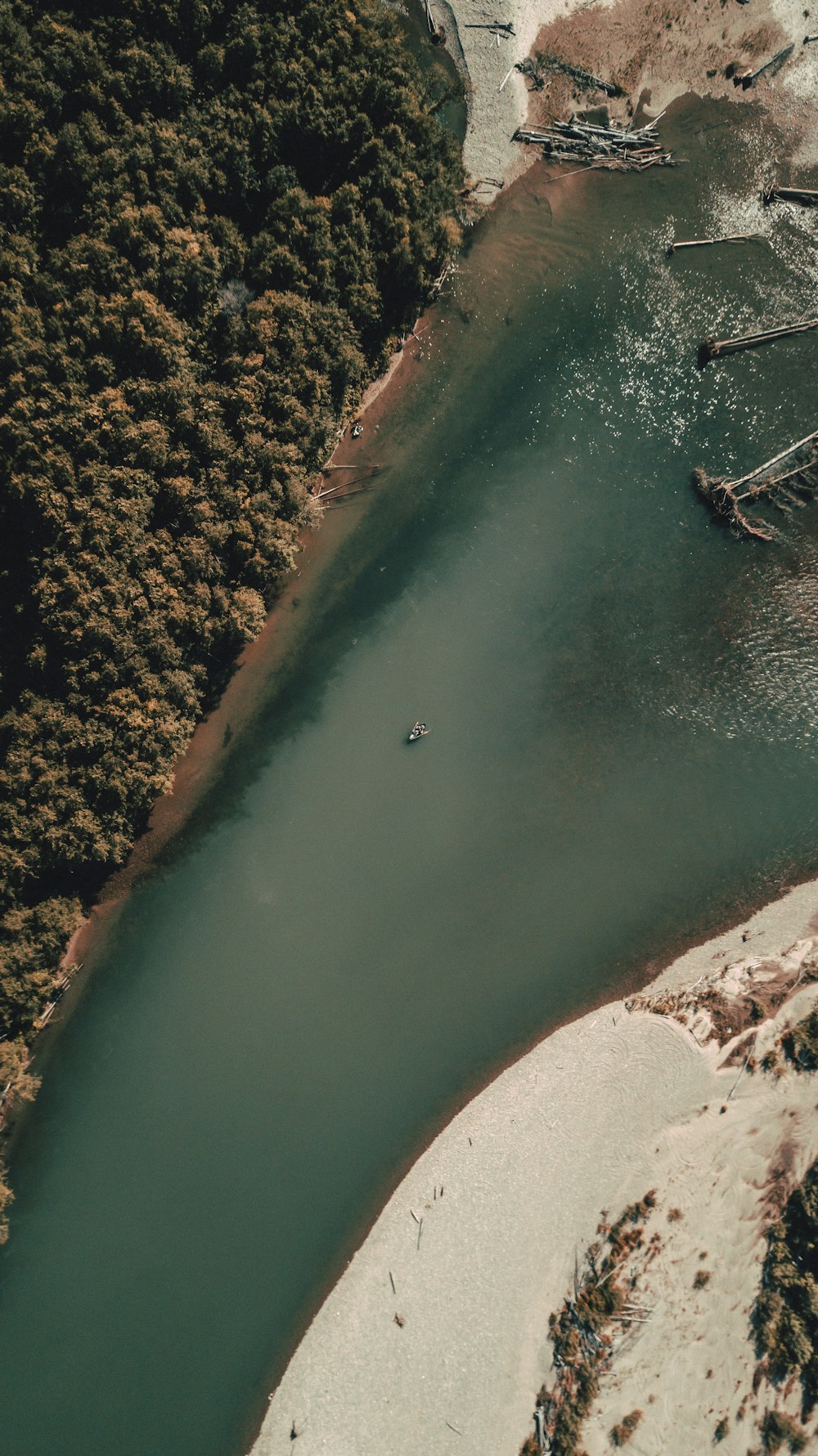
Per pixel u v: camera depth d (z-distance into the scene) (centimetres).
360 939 5800
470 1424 5119
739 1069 5397
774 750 5859
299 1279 5456
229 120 5338
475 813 5884
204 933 5850
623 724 5947
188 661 5594
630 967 5697
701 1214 5244
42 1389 5453
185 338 5362
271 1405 5297
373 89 5419
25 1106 5706
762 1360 5047
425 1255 5369
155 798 5656
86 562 5116
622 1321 5112
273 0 5319
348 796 5912
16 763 5191
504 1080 5591
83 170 5097
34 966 5416
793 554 5953
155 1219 5597
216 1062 5741
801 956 5559
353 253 5522
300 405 5462
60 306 5072
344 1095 5647
